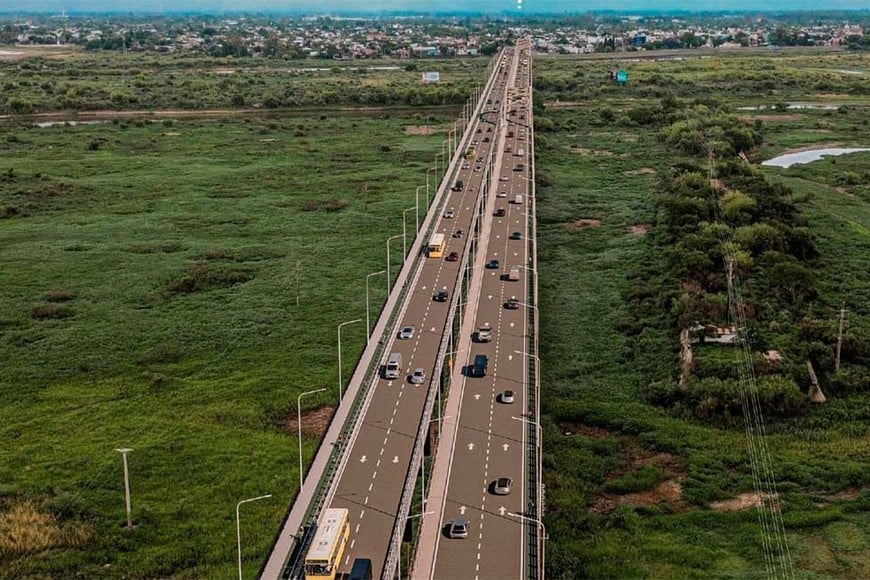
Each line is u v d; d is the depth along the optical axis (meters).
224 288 161.00
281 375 124.44
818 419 109.69
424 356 111.25
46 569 82.56
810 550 84.06
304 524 75.75
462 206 192.62
